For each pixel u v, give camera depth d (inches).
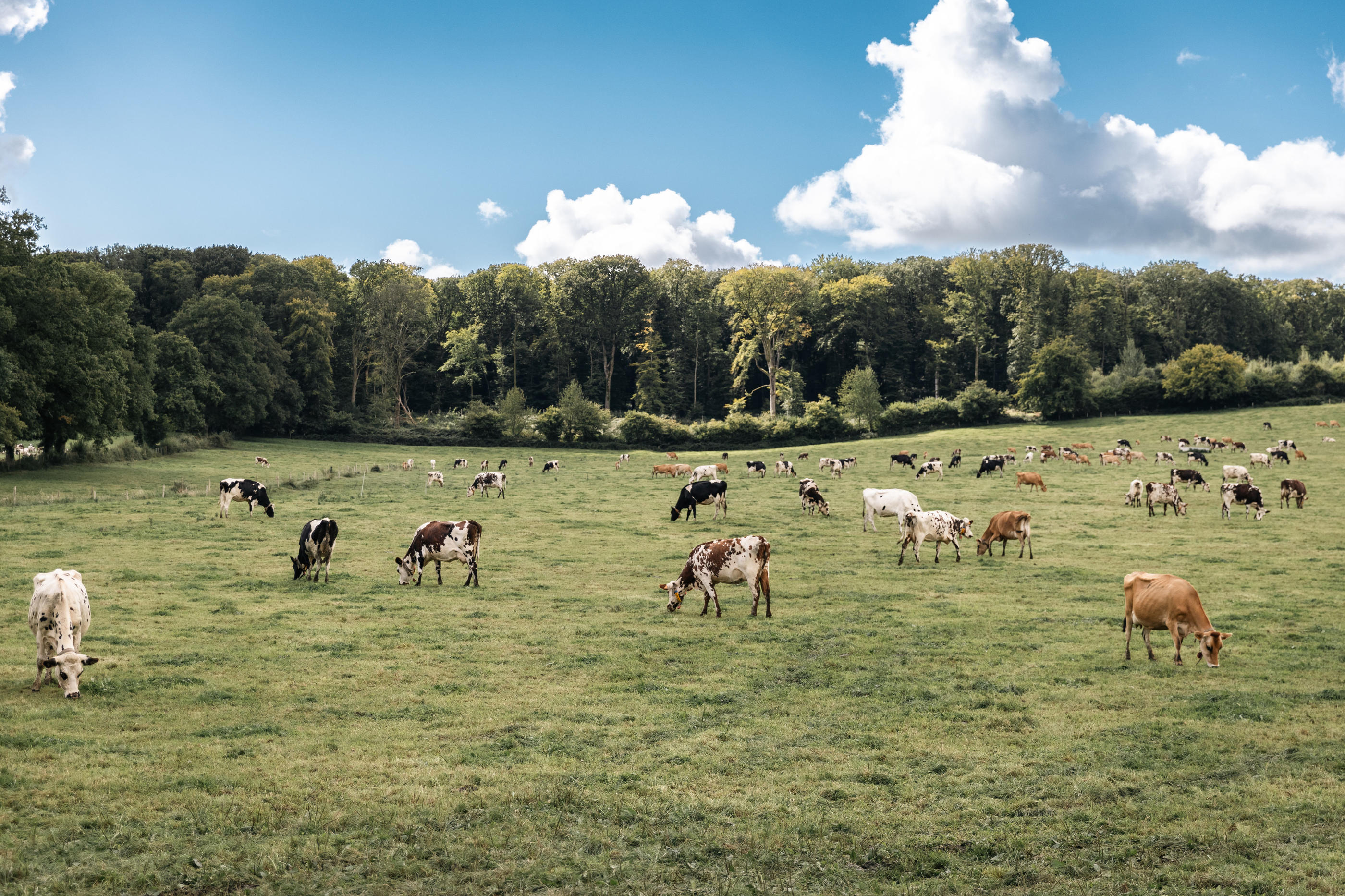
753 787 369.1
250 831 322.0
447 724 455.8
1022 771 381.4
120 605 738.2
